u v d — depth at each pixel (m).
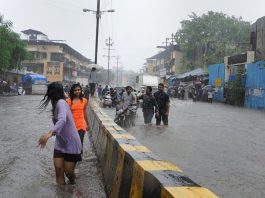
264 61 30.20
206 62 59.38
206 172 8.17
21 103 32.28
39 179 7.16
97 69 36.94
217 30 67.75
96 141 10.37
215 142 12.26
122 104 17.56
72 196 6.16
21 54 51.34
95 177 7.40
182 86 50.41
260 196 6.53
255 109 29.73
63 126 6.10
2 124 16.33
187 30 68.75
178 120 19.27
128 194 4.79
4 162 8.68
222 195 6.56
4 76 58.56
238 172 8.20
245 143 12.15
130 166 4.93
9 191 6.39
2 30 42.34
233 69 38.91
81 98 8.51
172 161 9.23
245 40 66.50
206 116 21.89
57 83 6.20
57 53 85.00
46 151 10.02
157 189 3.66
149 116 17.19
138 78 48.81
